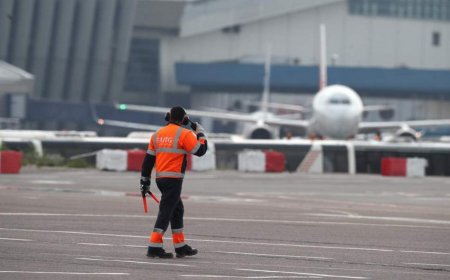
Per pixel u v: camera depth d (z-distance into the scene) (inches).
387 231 2682.1
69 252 2026.3
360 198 4116.6
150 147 2033.7
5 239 2214.6
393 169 6368.1
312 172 6628.9
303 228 2699.3
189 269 1841.8
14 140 6304.1
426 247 2329.0
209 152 6264.8
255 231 2576.3
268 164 6294.3
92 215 2869.1
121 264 1879.9
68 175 5191.9
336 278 1782.7
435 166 6683.1
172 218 2023.9
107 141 6471.5
